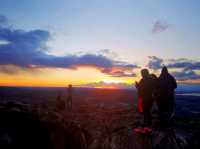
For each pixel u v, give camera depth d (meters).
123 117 5.83
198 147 3.55
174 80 4.16
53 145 4.49
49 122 4.89
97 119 6.00
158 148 3.56
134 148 3.67
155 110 5.00
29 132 4.48
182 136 3.82
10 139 4.11
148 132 3.93
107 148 3.94
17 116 4.66
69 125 5.05
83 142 4.56
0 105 5.15
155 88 4.19
